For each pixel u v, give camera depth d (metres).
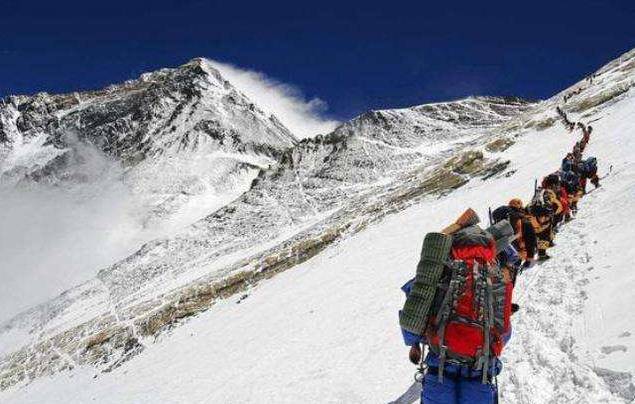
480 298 4.11
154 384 26.16
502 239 4.68
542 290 8.98
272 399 12.86
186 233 122.12
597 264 8.81
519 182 33.38
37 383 53.06
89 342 53.59
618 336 5.95
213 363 22.66
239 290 47.47
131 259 116.31
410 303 4.21
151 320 48.62
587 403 5.21
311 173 151.88
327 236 49.50
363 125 174.50
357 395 9.36
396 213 45.81
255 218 125.50
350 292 20.89
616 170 18.19
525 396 6.00
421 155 151.12
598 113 51.97
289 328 20.11
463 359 4.16
